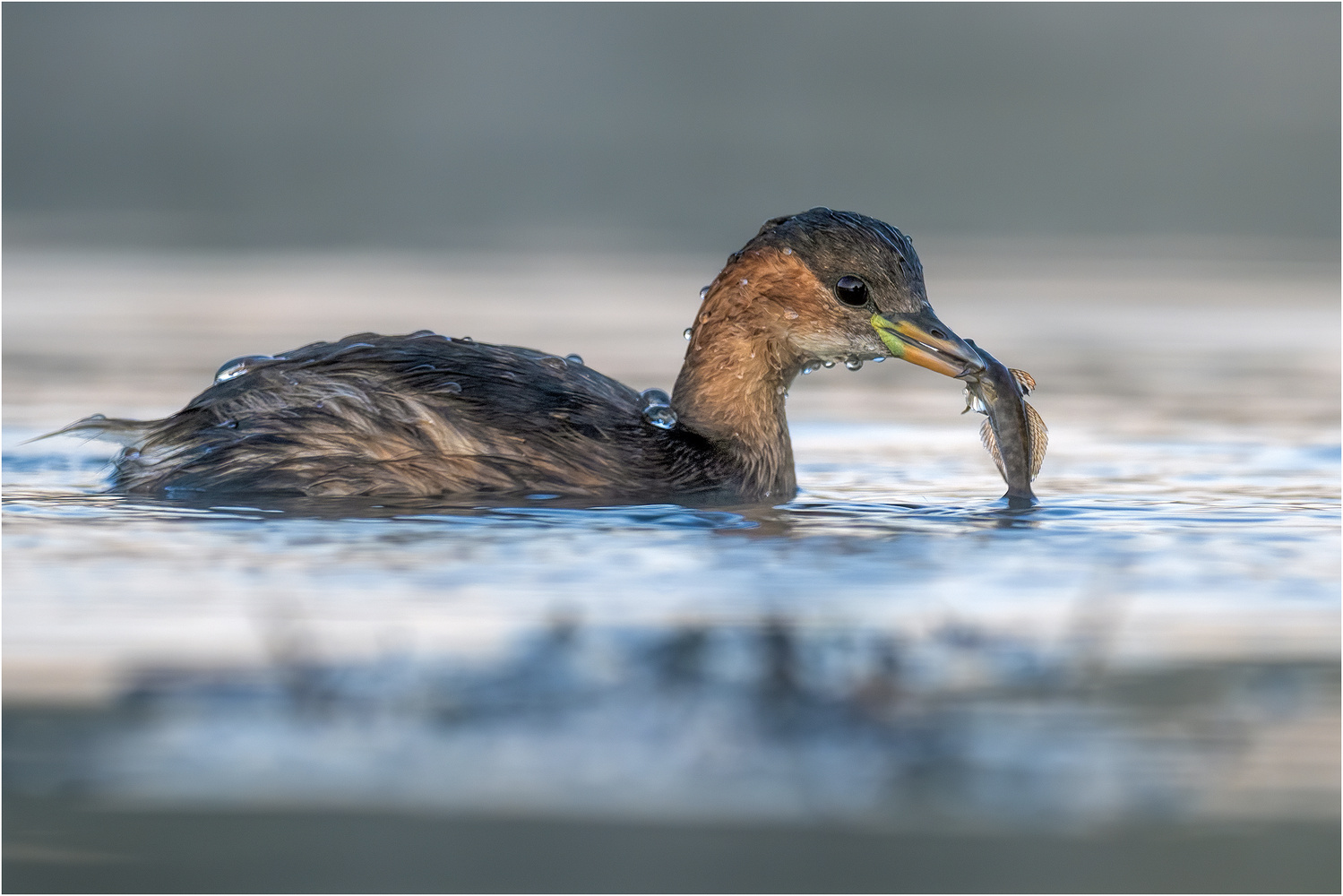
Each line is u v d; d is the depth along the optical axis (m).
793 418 19.97
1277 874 6.70
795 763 7.54
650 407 14.31
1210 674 8.66
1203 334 27.61
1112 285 33.72
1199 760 7.57
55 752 7.59
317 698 8.10
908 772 7.44
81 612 9.56
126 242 40.44
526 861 6.70
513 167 51.09
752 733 7.79
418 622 9.28
